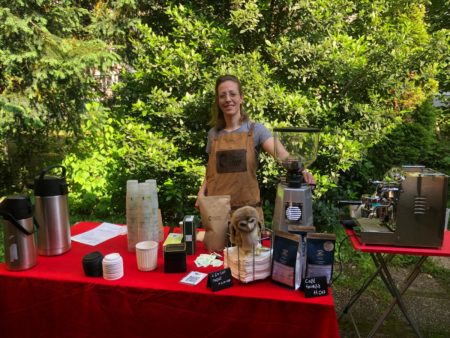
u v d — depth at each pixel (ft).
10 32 12.77
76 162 15.61
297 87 14.82
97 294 5.49
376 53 14.28
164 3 15.67
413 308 9.70
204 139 14.07
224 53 14.33
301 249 5.37
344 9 14.79
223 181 7.79
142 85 15.11
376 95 14.85
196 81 14.16
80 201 15.74
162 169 13.85
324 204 14.74
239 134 7.83
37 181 6.41
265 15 14.80
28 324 5.80
